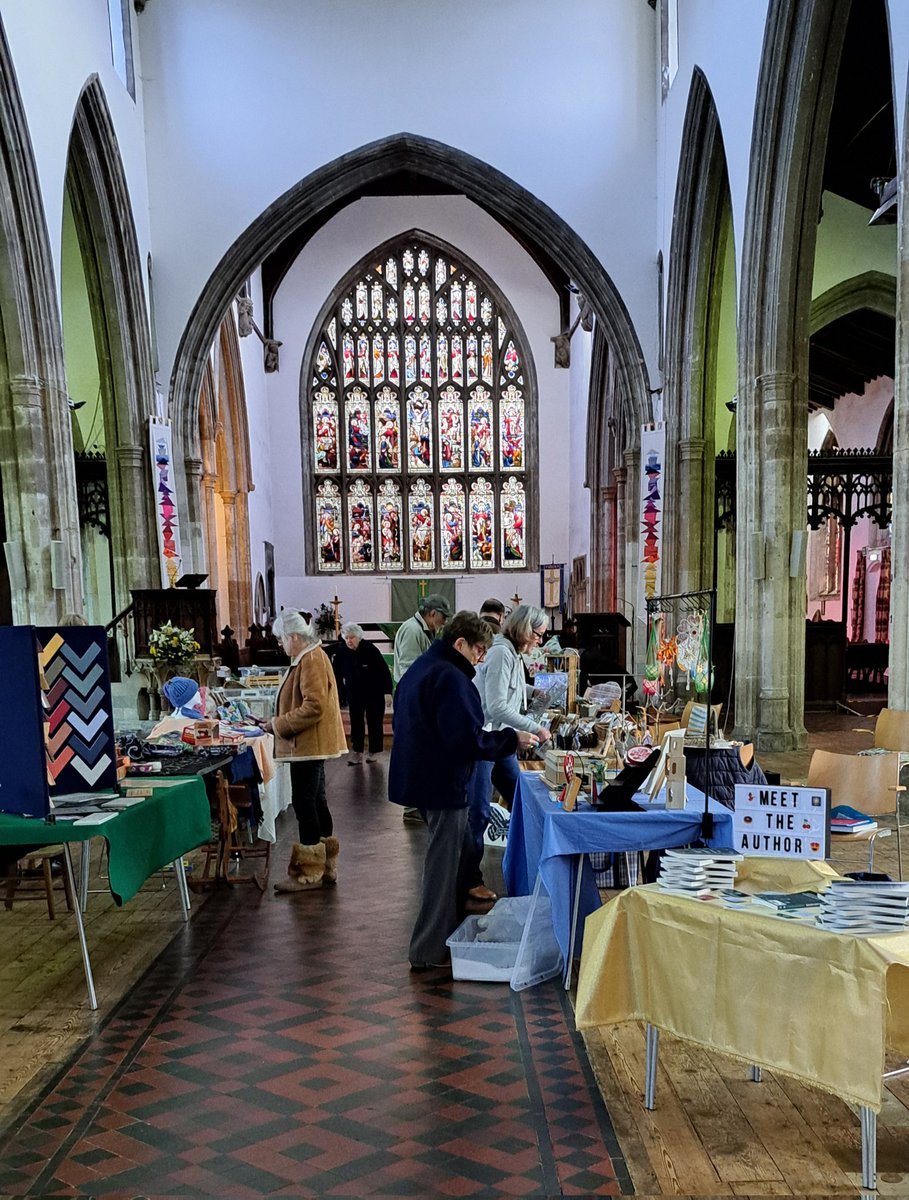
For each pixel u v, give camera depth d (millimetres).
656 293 15633
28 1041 3650
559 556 26797
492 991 4121
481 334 26891
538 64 15516
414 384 26953
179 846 4566
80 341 16625
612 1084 3275
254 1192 2664
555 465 26688
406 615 26562
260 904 5367
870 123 12469
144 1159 2834
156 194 15523
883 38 10492
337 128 15516
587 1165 2771
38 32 10727
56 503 10695
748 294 10633
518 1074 3352
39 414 10484
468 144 15594
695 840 3926
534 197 15648
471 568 27094
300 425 26406
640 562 14852
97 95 12805
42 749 3838
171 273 15586
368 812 7773
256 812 6398
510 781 5828
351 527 27000
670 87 14484
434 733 4297
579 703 6633
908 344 6781
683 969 2945
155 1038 3666
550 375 26547
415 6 15445
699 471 14414
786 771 9023
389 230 26188
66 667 4246
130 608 11719
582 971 3143
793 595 10469
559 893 3992
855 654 18156
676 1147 2865
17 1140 2947
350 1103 3154
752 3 10297
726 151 11445
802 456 10539
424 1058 3482
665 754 4098
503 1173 2738
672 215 14375
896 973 2908
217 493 21344
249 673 11516
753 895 3016
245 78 15477
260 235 15625
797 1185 2664
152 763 5109
